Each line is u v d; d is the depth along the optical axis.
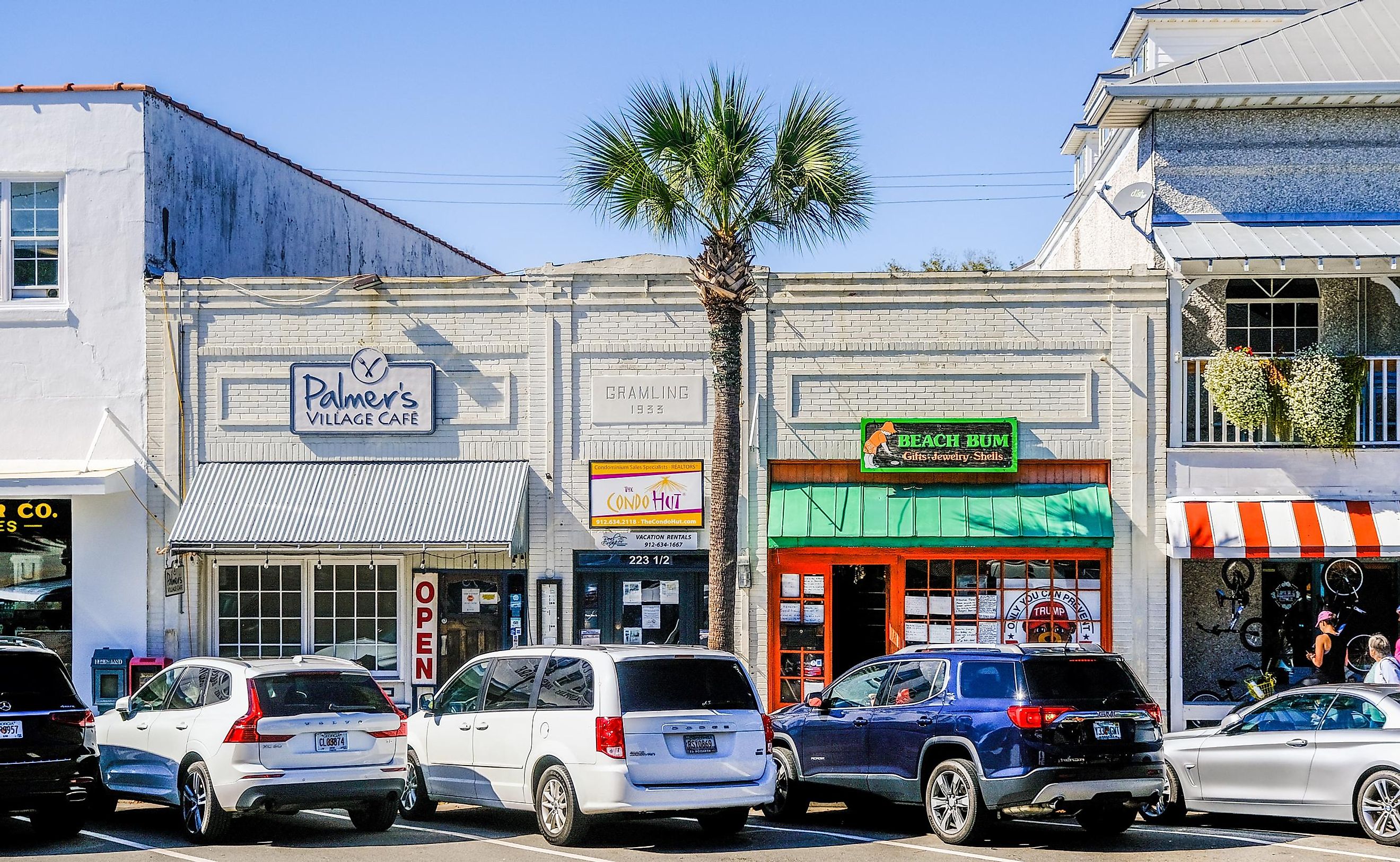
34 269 19.70
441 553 19.08
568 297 19.02
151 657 18.98
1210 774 13.47
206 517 18.56
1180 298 18.52
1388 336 19.59
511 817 14.02
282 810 12.05
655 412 18.89
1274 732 13.20
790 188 16.05
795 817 13.89
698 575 18.86
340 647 19.09
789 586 18.86
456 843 12.12
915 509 18.52
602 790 11.45
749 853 11.59
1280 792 12.94
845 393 18.77
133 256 19.45
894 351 18.73
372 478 18.88
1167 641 18.36
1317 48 20.02
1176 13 24.42
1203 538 17.77
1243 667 19.28
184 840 12.32
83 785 12.27
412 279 19.14
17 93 19.66
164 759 12.64
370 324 19.17
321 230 25.69
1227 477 18.39
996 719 11.88
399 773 12.49
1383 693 12.70
